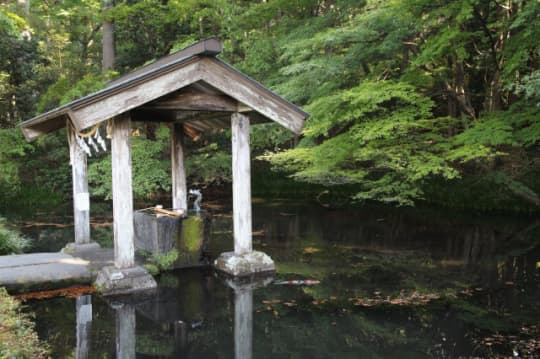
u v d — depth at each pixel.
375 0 9.15
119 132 5.55
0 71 14.83
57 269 5.90
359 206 13.67
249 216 6.51
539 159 11.60
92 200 15.33
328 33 9.08
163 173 12.43
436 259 7.50
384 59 10.41
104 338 4.27
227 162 14.50
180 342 4.20
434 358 3.83
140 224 7.23
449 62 11.29
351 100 8.70
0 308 4.46
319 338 4.29
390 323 4.66
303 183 16.34
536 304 5.24
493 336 4.30
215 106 6.12
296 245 8.60
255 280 6.20
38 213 12.58
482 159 10.30
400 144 9.07
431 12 8.41
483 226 10.28
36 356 3.78
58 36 16.23
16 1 15.35
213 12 13.10
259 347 4.11
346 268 6.91
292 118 6.29
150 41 15.04
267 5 12.48
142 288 5.66
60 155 14.74
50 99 13.31
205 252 7.17
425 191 13.58
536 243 8.64
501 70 9.81
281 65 12.90
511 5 9.56
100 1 16.62
